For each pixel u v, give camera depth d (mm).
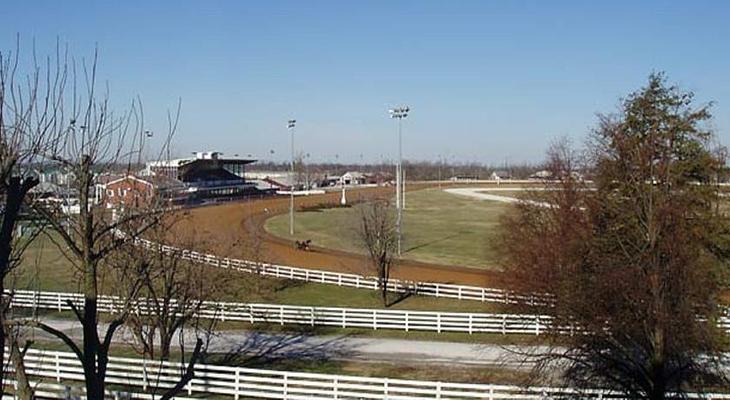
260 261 48969
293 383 24875
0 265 6676
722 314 22953
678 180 23562
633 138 23234
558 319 22031
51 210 11227
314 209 102812
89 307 8086
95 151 10031
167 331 26516
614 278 20391
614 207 22750
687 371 21672
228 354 31766
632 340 20609
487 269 54156
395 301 42906
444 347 32938
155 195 21391
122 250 22562
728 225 23156
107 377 26094
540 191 57438
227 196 116375
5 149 7617
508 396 24078
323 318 37188
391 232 55938
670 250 20391
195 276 31703
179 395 25438
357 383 25891
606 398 22141
